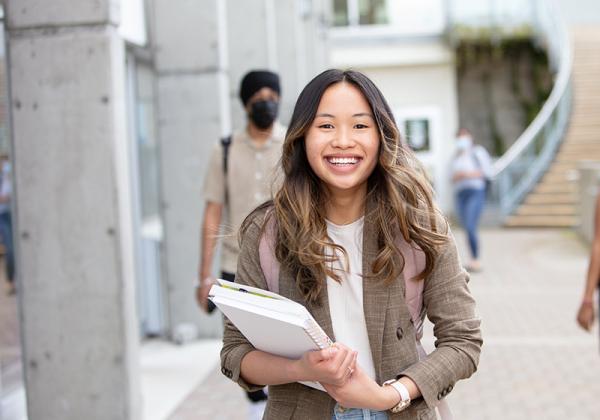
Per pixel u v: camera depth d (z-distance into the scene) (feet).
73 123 13.85
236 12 29.48
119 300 13.88
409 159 6.91
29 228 13.99
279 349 6.48
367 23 65.16
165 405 17.90
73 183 13.88
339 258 6.72
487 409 17.33
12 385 17.97
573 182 57.31
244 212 14.80
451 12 64.85
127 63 24.14
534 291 32.50
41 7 13.80
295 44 39.29
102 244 13.89
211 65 23.67
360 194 6.90
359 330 6.74
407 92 65.16
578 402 17.70
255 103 14.53
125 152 14.29
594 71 70.08
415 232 6.57
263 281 6.89
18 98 13.93
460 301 6.74
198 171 23.88
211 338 24.29
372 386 6.27
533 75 69.92
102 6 13.71
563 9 86.17
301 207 6.70
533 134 57.47
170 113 23.89
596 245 14.01
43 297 14.01
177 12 23.68
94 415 13.99
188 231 24.04
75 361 13.99
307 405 6.73
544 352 22.36
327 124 6.70
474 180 38.04
